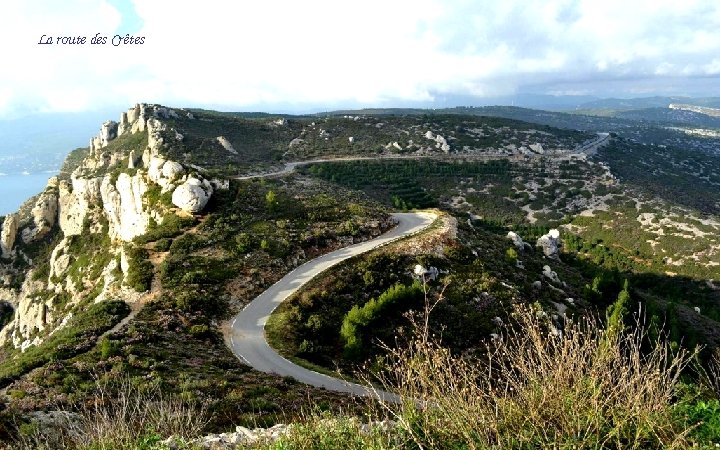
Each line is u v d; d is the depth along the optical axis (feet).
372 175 407.64
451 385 29.22
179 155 368.27
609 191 399.44
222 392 73.05
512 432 26.58
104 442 36.58
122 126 503.20
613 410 26.03
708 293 264.52
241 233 169.17
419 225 197.57
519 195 401.70
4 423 53.47
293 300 132.36
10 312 282.36
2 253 305.12
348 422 32.40
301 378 93.09
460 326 124.57
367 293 140.56
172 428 42.14
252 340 113.70
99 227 264.52
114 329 108.88
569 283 187.32
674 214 348.38
